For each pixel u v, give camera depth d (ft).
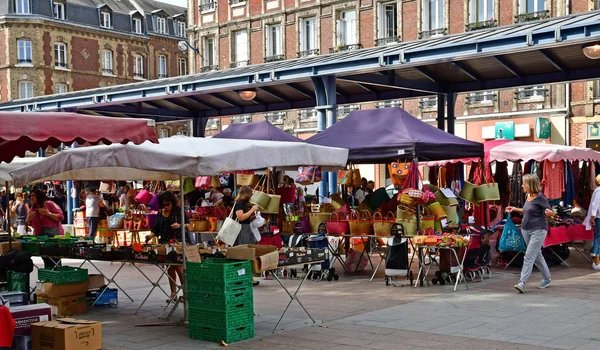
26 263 27.32
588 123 87.40
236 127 51.39
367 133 39.91
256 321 28.35
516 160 46.01
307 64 55.01
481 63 54.44
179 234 31.45
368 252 43.70
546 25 49.73
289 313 29.89
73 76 161.89
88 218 57.98
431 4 102.47
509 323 26.84
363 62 51.80
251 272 25.68
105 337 26.08
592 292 33.86
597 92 86.99
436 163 56.44
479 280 38.22
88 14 166.09
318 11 113.29
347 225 39.91
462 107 97.55
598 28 41.78
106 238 55.93
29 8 155.22
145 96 67.26
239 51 126.72
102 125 22.81
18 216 59.11
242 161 26.89
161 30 183.21
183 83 63.67
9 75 154.20
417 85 59.47
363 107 108.17
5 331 20.34
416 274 40.88
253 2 122.72
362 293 34.86
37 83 155.33
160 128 167.63
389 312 29.55
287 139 49.60
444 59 48.16
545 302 31.22
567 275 40.01
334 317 28.81
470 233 37.52
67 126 22.07
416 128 39.65
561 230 42.83
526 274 34.01
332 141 40.24
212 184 52.95
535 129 90.38
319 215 41.57
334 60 53.21
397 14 105.09
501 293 33.88
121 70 172.35
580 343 23.50
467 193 40.88
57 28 158.61
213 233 45.39
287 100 70.79
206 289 25.17
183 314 30.04
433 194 37.04
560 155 45.06
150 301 34.01
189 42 133.39
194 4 132.36
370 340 24.59
